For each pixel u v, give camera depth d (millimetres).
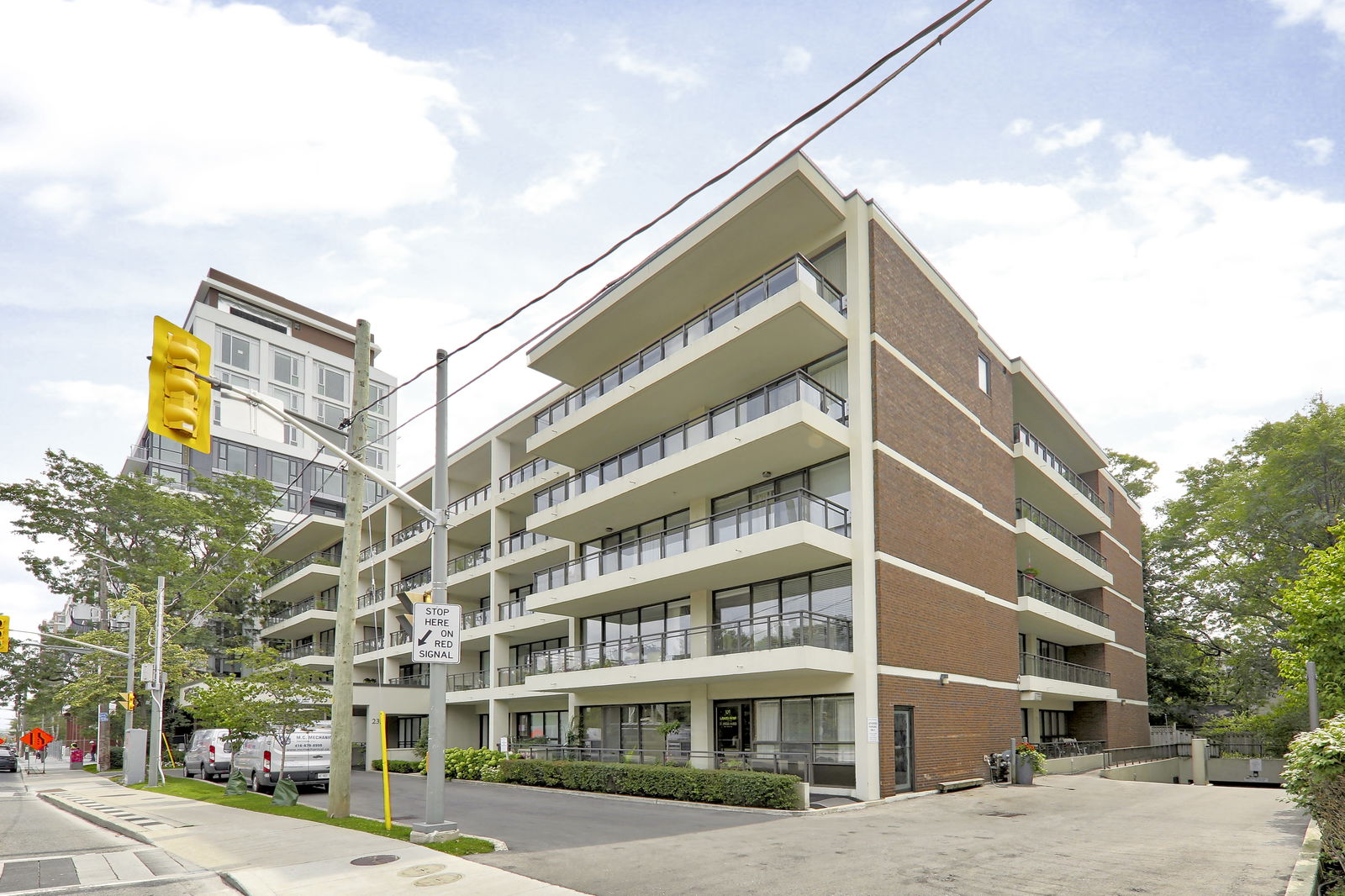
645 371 26109
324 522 53375
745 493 25797
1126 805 18828
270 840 14789
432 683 14453
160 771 31031
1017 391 34000
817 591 23141
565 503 29141
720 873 11609
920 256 26234
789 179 22344
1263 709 43750
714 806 20031
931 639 23719
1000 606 28266
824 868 11875
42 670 46344
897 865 12008
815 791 21750
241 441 62062
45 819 21203
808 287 21875
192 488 55938
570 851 13438
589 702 30031
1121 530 44562
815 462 23672
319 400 69750
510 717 37344
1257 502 39875
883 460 22672
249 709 22109
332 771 17156
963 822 16516
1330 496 38406
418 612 14445
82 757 62000
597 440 30281
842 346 23594
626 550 27047
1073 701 37625
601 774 24156
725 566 22953
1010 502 30422
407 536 47812
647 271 26219
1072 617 33844
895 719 21938
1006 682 27812
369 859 12688
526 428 39094
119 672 40906
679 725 26094
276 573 58438
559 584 29781
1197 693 48094
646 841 14422
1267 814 16766
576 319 29203
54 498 44969
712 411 24547
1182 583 47156
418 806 20844
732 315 24109
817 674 21688
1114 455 56781
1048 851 12844
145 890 11336
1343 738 9953
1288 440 39656
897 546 22781
